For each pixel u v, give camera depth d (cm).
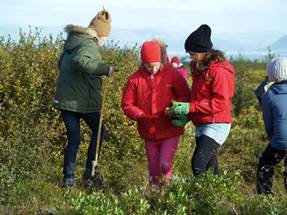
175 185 454
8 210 482
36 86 705
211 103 536
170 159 575
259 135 971
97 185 615
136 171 736
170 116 566
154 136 575
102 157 731
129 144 752
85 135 727
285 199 459
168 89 569
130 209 425
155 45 558
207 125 547
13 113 682
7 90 704
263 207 443
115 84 754
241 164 809
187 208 429
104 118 732
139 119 573
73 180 604
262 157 598
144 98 572
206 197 439
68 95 596
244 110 1241
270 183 595
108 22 609
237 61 2167
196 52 539
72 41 593
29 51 734
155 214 410
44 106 717
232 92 549
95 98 609
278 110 564
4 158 582
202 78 544
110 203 419
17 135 624
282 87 568
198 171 530
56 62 729
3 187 514
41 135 638
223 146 891
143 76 575
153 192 459
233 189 443
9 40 756
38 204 502
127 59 784
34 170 592
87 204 412
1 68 710
